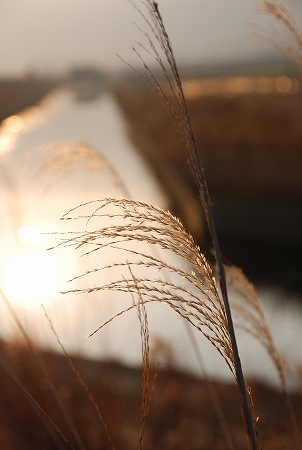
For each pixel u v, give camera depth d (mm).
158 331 6020
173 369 4762
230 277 1599
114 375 4766
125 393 4430
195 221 11961
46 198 10969
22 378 3340
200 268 854
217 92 39875
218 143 17766
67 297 5613
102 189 11367
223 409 4434
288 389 4504
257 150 16422
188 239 862
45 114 43438
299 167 14273
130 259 5707
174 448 3625
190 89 45812
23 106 52125
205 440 3875
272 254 10664
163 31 818
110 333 6070
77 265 6574
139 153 20812
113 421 3590
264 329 1549
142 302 855
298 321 7109
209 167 15633
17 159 16594
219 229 11578
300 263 10086
